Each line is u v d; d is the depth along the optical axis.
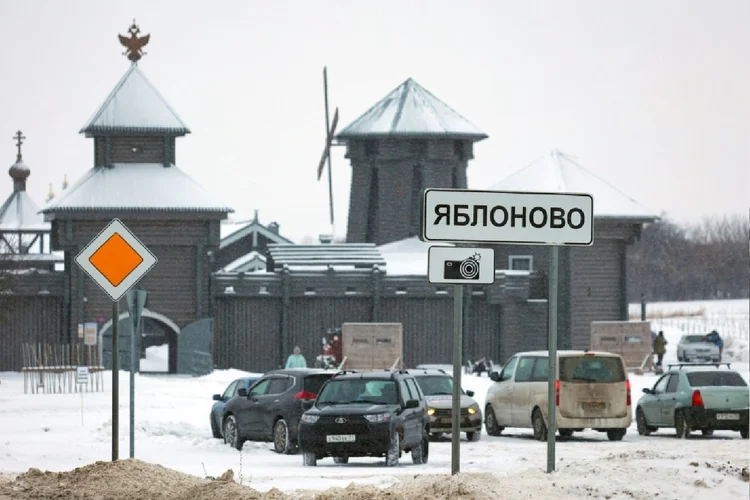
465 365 176.25
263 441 71.88
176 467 58.88
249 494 36.59
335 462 63.72
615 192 192.88
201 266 175.00
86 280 172.12
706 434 82.38
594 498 35.09
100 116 177.75
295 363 114.75
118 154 178.62
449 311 177.38
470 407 78.00
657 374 170.50
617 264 189.88
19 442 72.38
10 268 170.50
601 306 189.00
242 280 175.62
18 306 170.75
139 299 53.66
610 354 79.00
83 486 40.47
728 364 81.12
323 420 59.62
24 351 170.00
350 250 182.00
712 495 35.00
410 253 194.88
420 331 176.88
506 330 178.38
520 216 36.53
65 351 170.50
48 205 175.62
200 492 37.41
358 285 176.50
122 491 39.69
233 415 72.62
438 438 79.50
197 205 174.12
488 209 36.50
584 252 188.25
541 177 198.00
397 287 176.75
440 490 36.12
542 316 184.00
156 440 75.88
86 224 172.50
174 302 174.75
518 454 67.06
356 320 176.62
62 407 105.69
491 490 35.81
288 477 52.34
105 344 172.62
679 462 41.34
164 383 138.88
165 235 174.38
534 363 80.75
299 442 60.88
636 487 35.94
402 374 63.78
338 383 62.53
